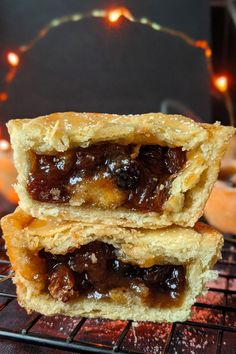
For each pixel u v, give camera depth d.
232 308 0.16
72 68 0.40
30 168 0.17
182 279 0.17
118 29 0.39
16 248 0.17
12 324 0.17
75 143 0.17
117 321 0.17
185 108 0.40
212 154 0.16
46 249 0.17
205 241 0.16
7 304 0.17
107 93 0.40
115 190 0.16
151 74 0.40
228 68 0.42
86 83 0.40
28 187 0.17
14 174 0.29
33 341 0.14
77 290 0.17
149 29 0.38
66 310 0.17
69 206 0.17
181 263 0.17
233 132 0.16
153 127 0.16
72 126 0.16
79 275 0.17
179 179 0.16
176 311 0.17
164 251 0.16
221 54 0.42
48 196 0.17
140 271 0.17
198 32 0.38
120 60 0.39
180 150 0.17
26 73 0.41
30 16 0.39
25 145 0.17
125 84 0.40
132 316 0.17
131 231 0.16
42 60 0.40
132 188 0.17
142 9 0.38
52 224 0.17
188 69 0.39
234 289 0.19
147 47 0.39
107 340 0.16
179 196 0.16
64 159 0.17
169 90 0.40
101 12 0.38
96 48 0.39
